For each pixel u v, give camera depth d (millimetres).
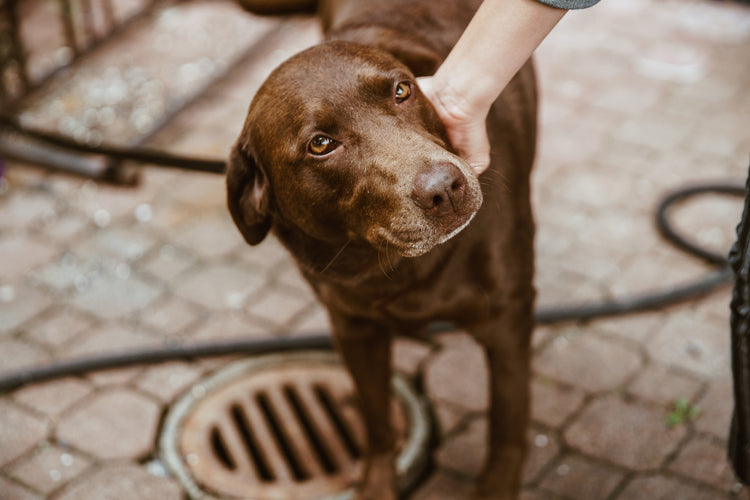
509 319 2488
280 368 3449
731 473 2885
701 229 4016
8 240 4180
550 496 2879
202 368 3488
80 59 5578
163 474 3094
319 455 3270
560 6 1896
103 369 3467
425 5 2551
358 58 2027
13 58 5105
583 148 4590
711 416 3107
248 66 5445
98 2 6297
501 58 1991
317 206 2072
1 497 2977
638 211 4145
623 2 5902
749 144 4520
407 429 3160
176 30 5922
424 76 2316
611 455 3000
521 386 2621
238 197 2223
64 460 3113
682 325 3504
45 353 3566
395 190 1915
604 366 3354
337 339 2605
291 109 1992
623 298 3588
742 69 5129
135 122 5004
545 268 3859
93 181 4320
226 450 3246
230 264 3992
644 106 4883
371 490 2842
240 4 3791
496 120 2377
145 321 3707
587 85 5098
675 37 5484
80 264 4027
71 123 5027
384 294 2326
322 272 2262
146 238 4168
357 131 1971
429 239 1933
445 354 3438
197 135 4855
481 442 3078
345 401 3295
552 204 4230
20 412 3307
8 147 4332
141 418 3266
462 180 1893
